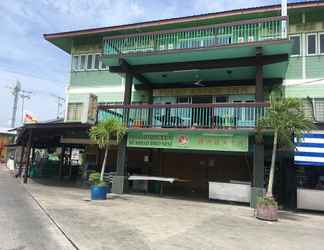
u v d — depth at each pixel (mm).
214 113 14453
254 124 13273
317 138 12125
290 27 16047
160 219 9328
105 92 19531
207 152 17812
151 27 18156
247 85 16203
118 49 15820
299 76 15500
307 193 12641
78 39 20906
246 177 16750
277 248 6789
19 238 6695
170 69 14867
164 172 18656
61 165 22875
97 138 13539
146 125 15359
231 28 14719
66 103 20500
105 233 7336
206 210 11531
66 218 8812
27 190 15250
